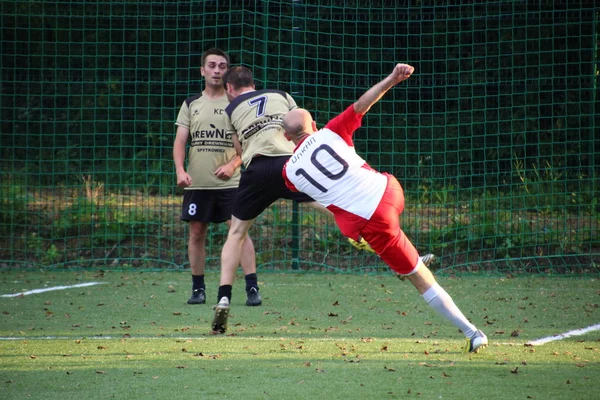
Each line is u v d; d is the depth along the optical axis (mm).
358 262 35531
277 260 35938
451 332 20594
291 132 18438
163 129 46219
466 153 44219
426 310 24188
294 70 36406
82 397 14453
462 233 36375
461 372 16000
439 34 44438
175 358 17422
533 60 44688
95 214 38719
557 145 44156
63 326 21609
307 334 20328
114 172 40969
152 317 23000
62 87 46844
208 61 25578
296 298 26641
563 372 15992
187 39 46312
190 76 46406
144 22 46469
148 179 43438
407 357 17375
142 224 38219
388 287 29219
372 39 44500
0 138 45562
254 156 21781
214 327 20172
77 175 42438
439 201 39500
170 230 38219
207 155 25203
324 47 42406
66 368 16562
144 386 15133
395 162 43719
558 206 37969
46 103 46750
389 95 44281
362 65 44344
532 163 40875
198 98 25766
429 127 42156
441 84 44844
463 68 44938
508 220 37188
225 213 25422
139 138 46156
